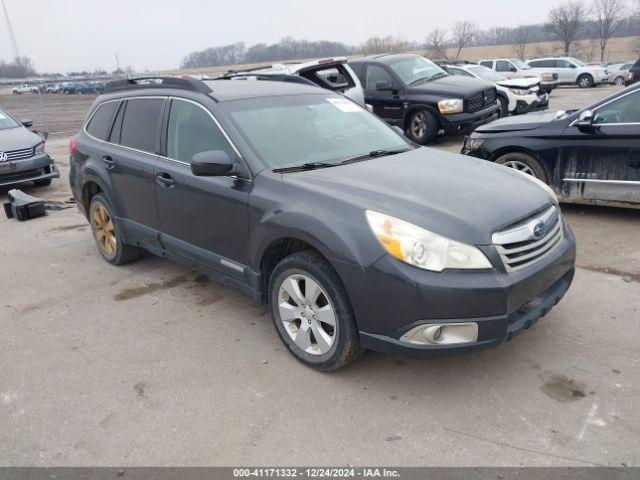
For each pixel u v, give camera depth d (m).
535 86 14.56
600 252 5.10
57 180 10.45
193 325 4.18
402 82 11.73
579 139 5.91
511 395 3.11
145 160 4.54
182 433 2.94
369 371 3.42
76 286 5.09
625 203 5.80
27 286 5.16
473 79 12.14
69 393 3.37
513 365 3.39
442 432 2.84
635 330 3.71
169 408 3.16
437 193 3.23
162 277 5.18
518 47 60.16
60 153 13.63
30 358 3.82
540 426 2.84
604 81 27.91
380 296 2.92
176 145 4.30
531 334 3.73
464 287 2.79
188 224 4.19
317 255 3.25
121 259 5.41
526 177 3.80
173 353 3.77
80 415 3.14
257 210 3.51
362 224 3.00
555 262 3.21
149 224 4.71
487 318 2.85
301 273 3.32
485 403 3.05
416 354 2.93
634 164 5.62
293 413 3.05
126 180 4.79
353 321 3.13
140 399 3.26
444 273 2.82
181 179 4.11
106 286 5.04
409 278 2.83
